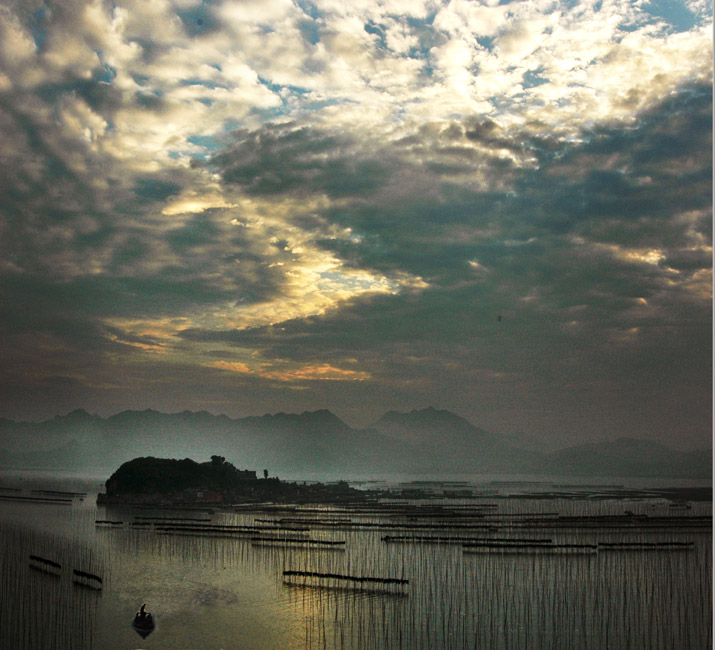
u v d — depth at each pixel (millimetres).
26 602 94062
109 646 77250
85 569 114875
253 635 80312
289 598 95938
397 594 97500
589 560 121438
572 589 99375
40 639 78938
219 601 94625
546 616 86250
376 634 79875
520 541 138250
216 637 79812
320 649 75500
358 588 101062
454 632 80312
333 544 140000
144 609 90250
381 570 113125
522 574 109250
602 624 82812
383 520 189250
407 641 77438
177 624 84500
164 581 106688
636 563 118312
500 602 92625
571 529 166375
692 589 98938
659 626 81938
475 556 126250
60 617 87125
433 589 100000
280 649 75750
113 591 100250
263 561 122375
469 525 173250
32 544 139000
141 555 128500
